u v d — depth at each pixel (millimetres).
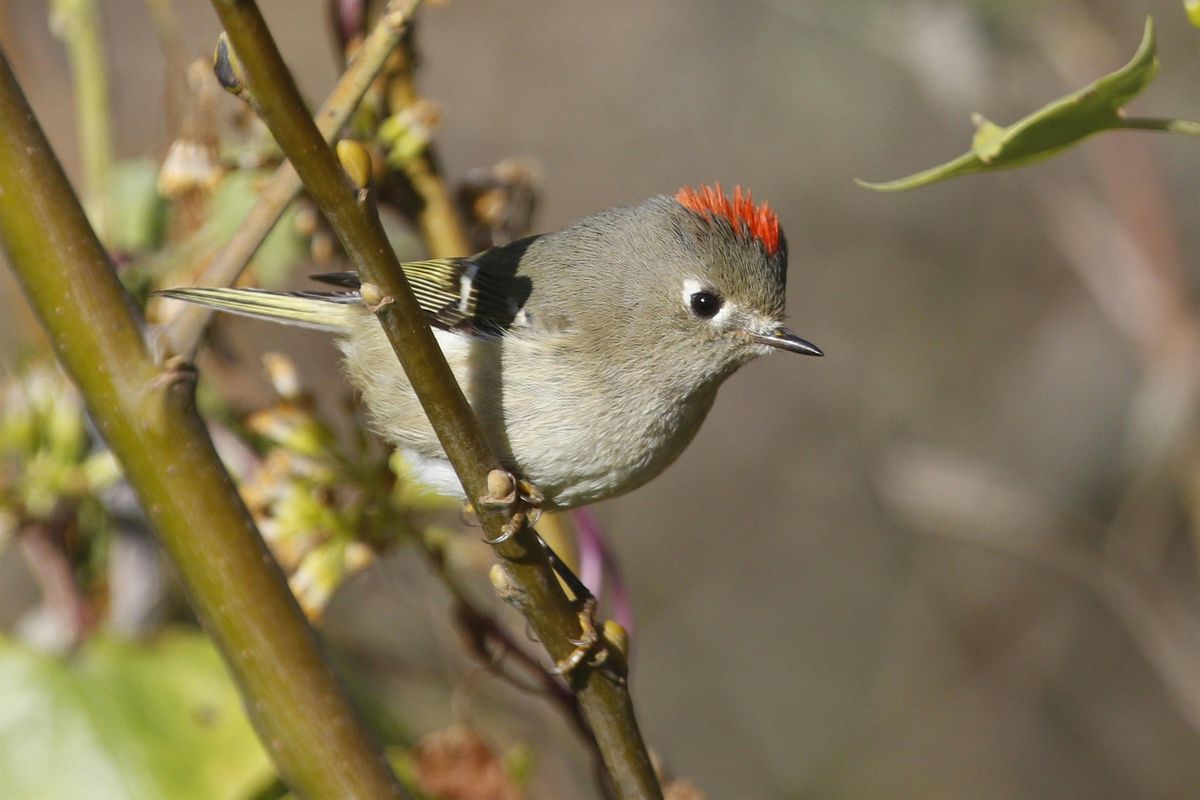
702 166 16828
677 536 16656
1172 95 13469
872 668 15742
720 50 17094
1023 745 15000
